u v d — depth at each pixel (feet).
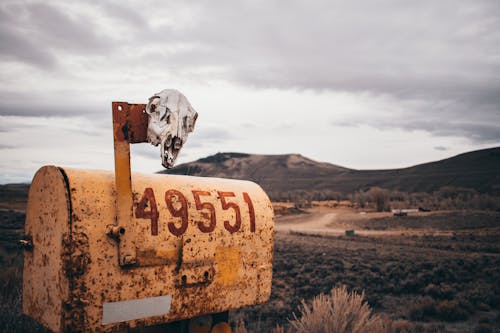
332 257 104.27
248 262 8.25
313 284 68.33
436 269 83.30
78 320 6.26
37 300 6.99
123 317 6.64
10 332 13.76
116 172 6.67
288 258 102.32
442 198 434.30
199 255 7.51
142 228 6.92
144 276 6.86
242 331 13.94
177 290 7.23
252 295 8.30
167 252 7.12
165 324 8.45
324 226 283.79
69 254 6.24
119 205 6.63
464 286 70.90
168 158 7.00
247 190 8.83
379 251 126.21
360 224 290.35
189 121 7.24
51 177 6.85
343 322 14.44
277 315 43.39
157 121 6.85
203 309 7.59
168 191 7.52
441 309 50.78
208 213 7.79
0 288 19.80
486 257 109.50
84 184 6.68
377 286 69.10
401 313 51.55
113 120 6.72
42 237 6.96
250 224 8.34
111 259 6.55
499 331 43.34
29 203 7.44
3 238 65.98
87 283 6.33
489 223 251.19
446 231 224.74
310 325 14.66
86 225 6.41
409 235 202.08
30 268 7.29
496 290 64.75
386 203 388.16
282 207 415.44
